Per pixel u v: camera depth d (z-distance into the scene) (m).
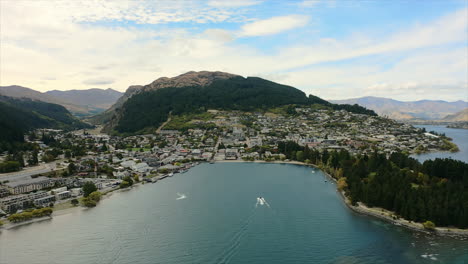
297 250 166.12
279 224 198.88
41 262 155.75
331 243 174.00
